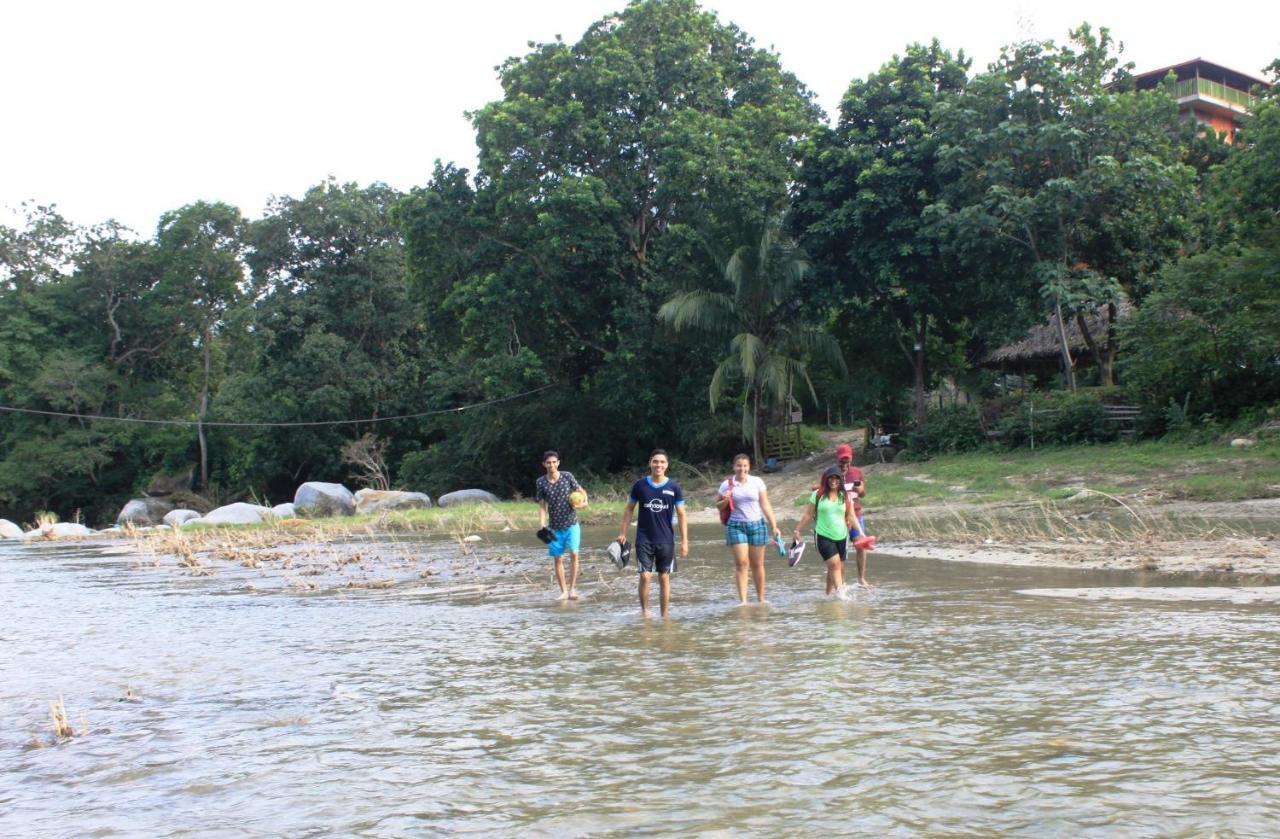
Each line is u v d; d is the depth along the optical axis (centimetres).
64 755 553
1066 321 3044
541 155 3478
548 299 3459
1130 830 377
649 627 892
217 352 5872
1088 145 2794
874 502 2384
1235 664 649
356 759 515
